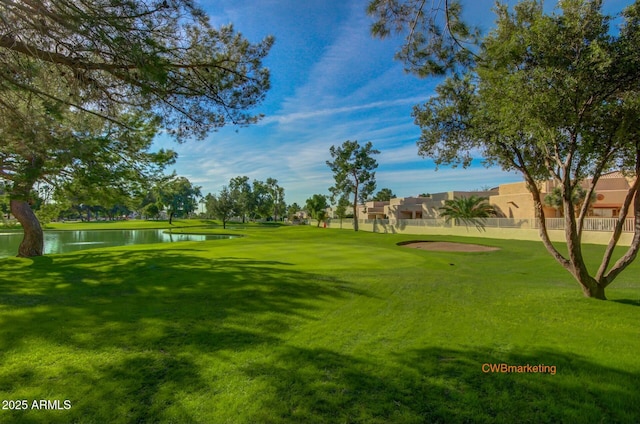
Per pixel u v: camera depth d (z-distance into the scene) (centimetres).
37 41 461
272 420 265
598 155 627
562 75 505
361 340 428
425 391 307
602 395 301
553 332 459
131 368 343
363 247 1672
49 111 505
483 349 399
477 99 686
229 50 626
